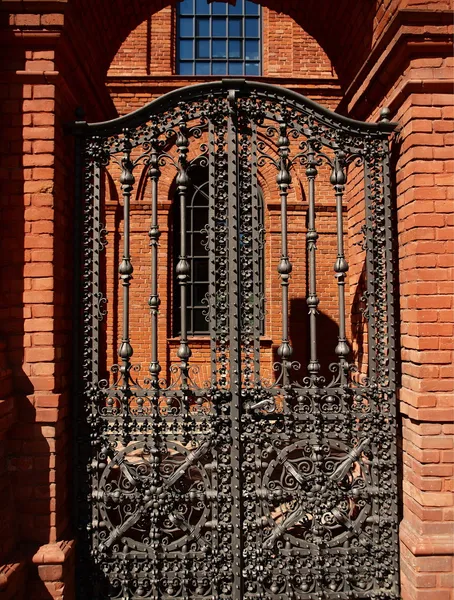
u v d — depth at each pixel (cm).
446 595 306
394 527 341
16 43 319
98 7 401
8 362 315
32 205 319
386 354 355
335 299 761
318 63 806
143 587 339
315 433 346
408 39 320
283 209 358
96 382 348
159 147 360
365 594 338
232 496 339
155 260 355
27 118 321
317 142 360
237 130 356
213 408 343
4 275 318
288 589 338
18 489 313
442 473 309
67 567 319
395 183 354
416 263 318
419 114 321
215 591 337
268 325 753
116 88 783
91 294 352
